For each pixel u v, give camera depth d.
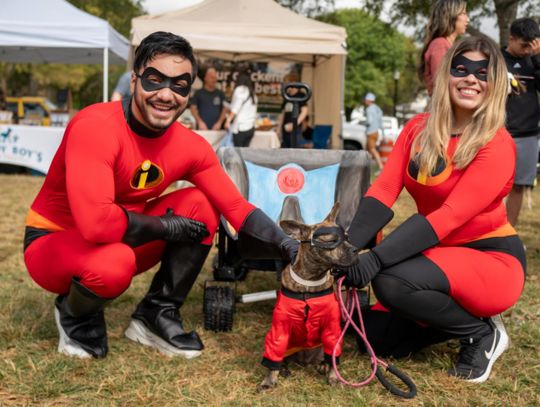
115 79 29.09
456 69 2.77
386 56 42.66
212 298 3.40
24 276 4.57
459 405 2.55
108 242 2.72
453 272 2.70
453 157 2.77
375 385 2.74
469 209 2.71
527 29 4.70
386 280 2.69
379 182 3.02
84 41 10.56
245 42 9.62
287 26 9.77
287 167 3.60
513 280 2.79
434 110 2.84
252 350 3.18
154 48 2.59
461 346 2.91
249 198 3.54
